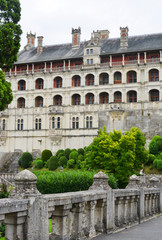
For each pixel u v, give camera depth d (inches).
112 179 1077.8
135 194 669.3
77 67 3272.6
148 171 2498.8
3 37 1766.7
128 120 3026.6
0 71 1738.4
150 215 811.4
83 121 3181.6
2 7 1836.9
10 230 362.9
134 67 3078.2
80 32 3449.8
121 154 1889.8
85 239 474.3
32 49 3663.9
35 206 372.5
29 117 3358.8
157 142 2714.1
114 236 525.3
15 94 3427.7
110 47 3270.2
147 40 3201.3
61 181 968.3
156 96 3065.9
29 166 3041.3
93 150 1964.8
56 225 427.8
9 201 343.9
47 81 3336.6
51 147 3245.6
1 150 3412.9
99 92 3164.4
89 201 496.4
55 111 3228.3
